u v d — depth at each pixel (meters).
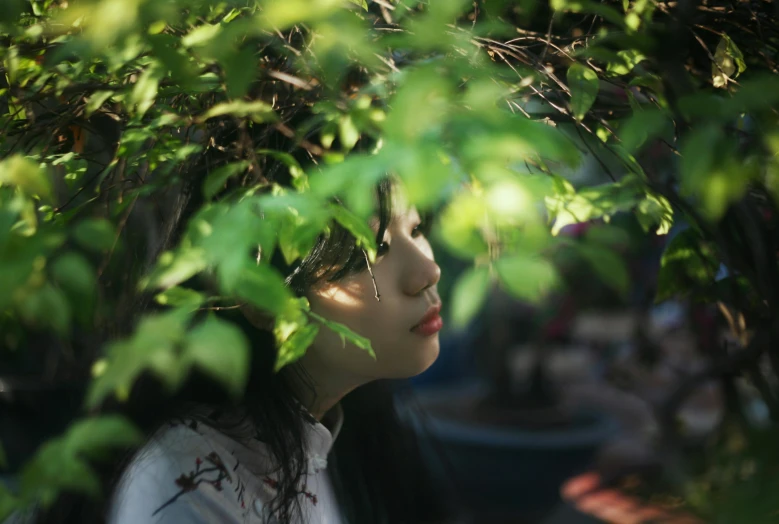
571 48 1.02
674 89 0.74
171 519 1.04
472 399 3.76
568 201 1.07
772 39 1.08
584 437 3.10
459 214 0.56
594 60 1.04
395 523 1.69
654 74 1.00
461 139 0.54
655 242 2.17
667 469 0.98
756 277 0.96
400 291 1.15
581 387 5.29
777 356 0.95
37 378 1.84
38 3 1.04
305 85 0.85
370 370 1.19
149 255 1.24
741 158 0.71
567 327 3.26
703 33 1.09
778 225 0.95
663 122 0.61
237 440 1.17
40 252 0.61
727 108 0.58
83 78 1.02
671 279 1.25
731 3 1.04
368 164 0.54
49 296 0.61
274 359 1.17
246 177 0.91
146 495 1.05
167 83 0.95
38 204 1.16
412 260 1.15
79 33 0.93
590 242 0.59
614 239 0.60
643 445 3.71
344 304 1.14
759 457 0.70
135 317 1.18
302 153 1.07
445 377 4.95
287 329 0.89
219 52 0.64
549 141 0.53
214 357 0.54
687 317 1.78
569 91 0.91
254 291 0.59
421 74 0.55
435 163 0.53
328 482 1.59
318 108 0.85
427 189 0.52
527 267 0.53
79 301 0.65
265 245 0.62
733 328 1.22
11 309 0.84
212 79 0.90
